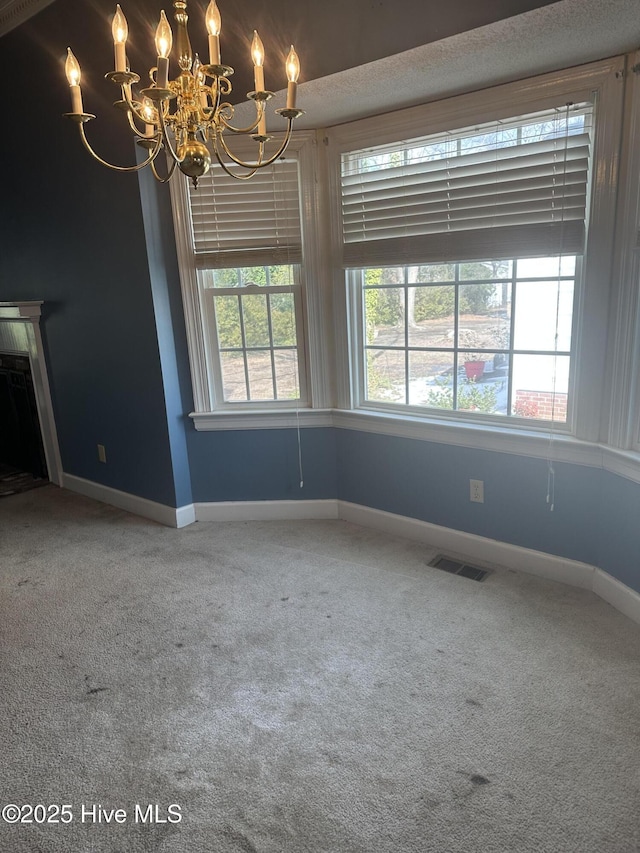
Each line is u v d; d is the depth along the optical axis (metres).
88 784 1.66
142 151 2.90
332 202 2.88
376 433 3.06
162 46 1.22
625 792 1.55
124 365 3.34
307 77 2.27
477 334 2.67
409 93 2.40
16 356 4.13
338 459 3.26
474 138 2.47
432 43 1.95
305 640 2.25
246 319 3.19
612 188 2.13
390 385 3.03
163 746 1.78
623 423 2.24
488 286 2.59
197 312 3.15
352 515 3.29
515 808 1.52
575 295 2.36
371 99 2.46
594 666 2.03
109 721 1.89
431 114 2.50
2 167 3.59
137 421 3.38
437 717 1.84
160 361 3.15
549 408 2.53
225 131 2.83
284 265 3.04
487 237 2.46
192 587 2.69
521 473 2.60
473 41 1.93
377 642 2.22
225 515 3.42
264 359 3.23
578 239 2.25
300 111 1.42
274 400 3.28
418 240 2.65
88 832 1.52
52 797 1.62
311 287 3.01
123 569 2.89
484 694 1.93
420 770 1.65
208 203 2.98
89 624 2.43
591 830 1.46
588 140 2.16
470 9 1.85
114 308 3.27
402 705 1.90
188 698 1.97
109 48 2.79
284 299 3.13
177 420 3.28
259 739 1.79
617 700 1.87
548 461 2.50
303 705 1.92
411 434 2.92
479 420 2.72
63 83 3.06
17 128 3.39
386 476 3.09
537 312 2.48
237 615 2.44
